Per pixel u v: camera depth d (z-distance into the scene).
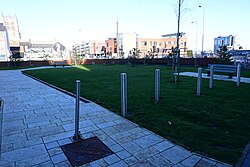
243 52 25.03
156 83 6.15
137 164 2.88
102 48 81.44
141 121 4.55
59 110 5.65
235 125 4.18
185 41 62.25
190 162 2.88
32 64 32.94
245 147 3.27
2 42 54.31
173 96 6.82
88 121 4.65
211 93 7.25
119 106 5.87
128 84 9.85
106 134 3.92
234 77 12.11
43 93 8.17
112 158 3.05
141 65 27.73
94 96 7.28
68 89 8.92
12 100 6.90
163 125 4.27
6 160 3.02
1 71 20.84
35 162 2.96
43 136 3.88
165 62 28.16
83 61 36.53
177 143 3.46
